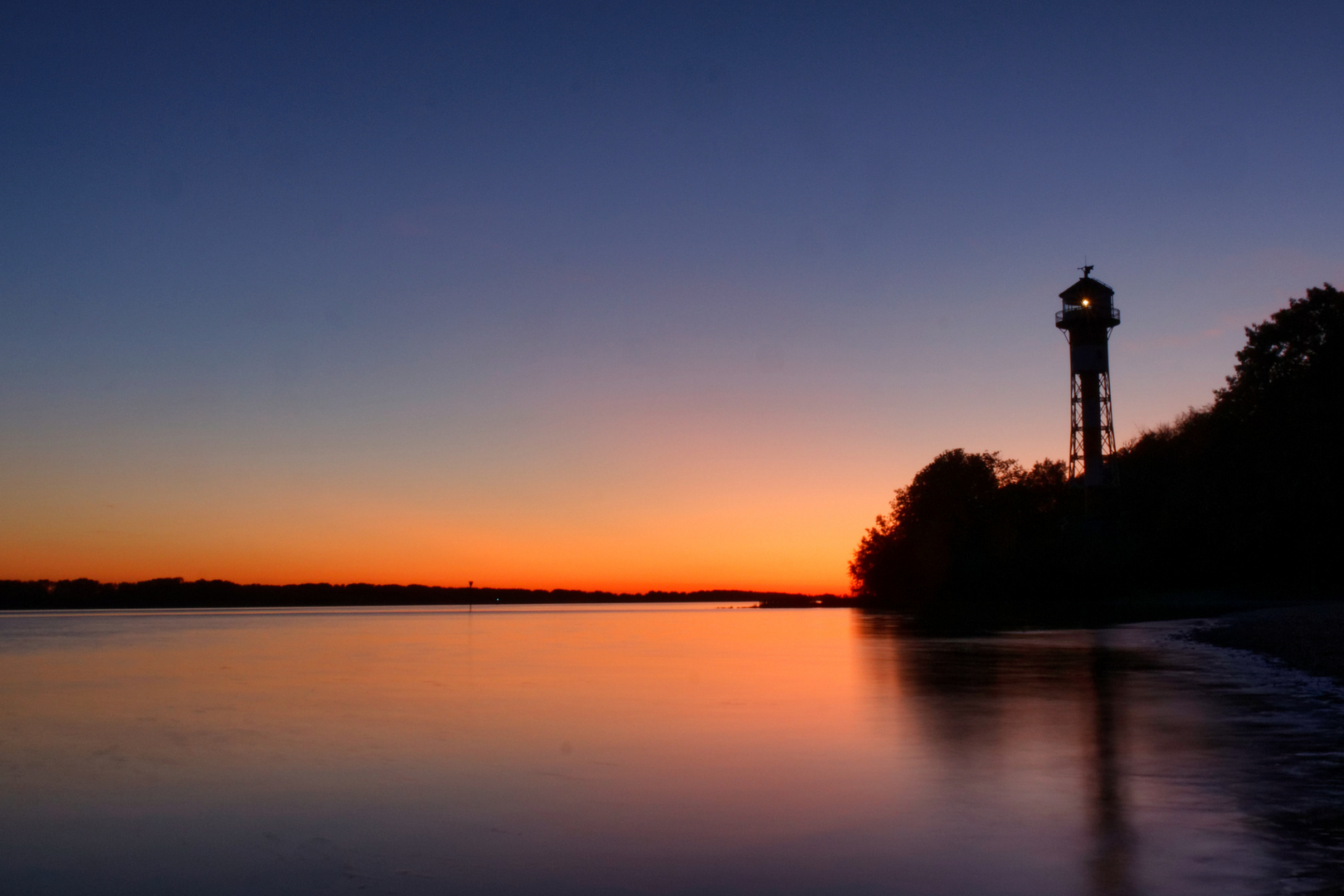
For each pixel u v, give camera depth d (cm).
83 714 1955
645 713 1884
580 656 3484
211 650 4003
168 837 1036
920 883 830
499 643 4419
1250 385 6762
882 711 1864
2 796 1230
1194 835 950
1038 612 7200
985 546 10212
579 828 1033
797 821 1044
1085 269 8912
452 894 834
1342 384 6388
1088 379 8750
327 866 923
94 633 5788
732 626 6338
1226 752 1366
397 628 6500
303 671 2902
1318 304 6588
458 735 1642
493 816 1090
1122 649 3350
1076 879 827
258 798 1201
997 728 1623
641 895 818
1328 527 6512
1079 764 1301
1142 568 8606
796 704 1994
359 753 1487
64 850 993
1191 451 7262
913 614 7919
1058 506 10094
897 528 11606
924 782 1216
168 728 1755
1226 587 8062
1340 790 1133
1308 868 845
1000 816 1038
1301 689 2097
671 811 1096
